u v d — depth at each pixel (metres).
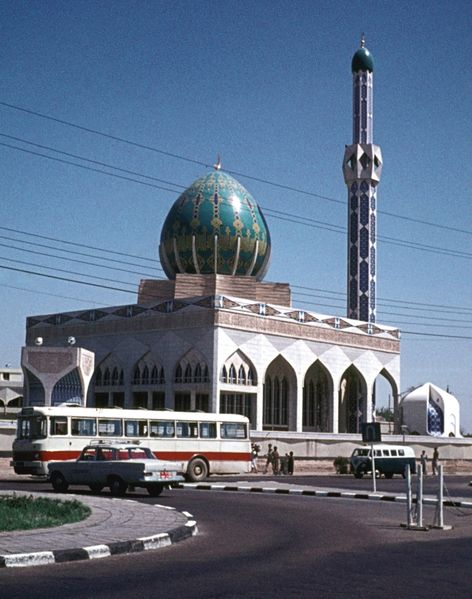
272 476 51.22
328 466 63.09
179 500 28.70
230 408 64.94
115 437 39.16
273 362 68.06
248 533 18.64
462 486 44.34
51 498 24.23
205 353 62.00
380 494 32.38
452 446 74.56
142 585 11.63
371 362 74.00
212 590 11.28
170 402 63.88
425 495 34.09
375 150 75.25
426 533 19.30
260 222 72.44
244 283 69.25
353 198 75.75
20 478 42.22
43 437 37.12
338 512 24.73
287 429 68.50
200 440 42.03
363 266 74.88
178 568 13.27
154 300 70.62
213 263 70.38
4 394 116.25
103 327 69.38
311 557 14.76
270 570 13.12
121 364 67.69
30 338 75.38
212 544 16.56
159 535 16.23
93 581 11.95
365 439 34.31
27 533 16.31
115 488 29.80
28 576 12.30
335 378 70.50
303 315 68.50
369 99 76.69
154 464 29.52
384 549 16.12
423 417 81.69
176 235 71.44
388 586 11.88
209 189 71.62
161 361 64.88
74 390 55.75
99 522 18.58
